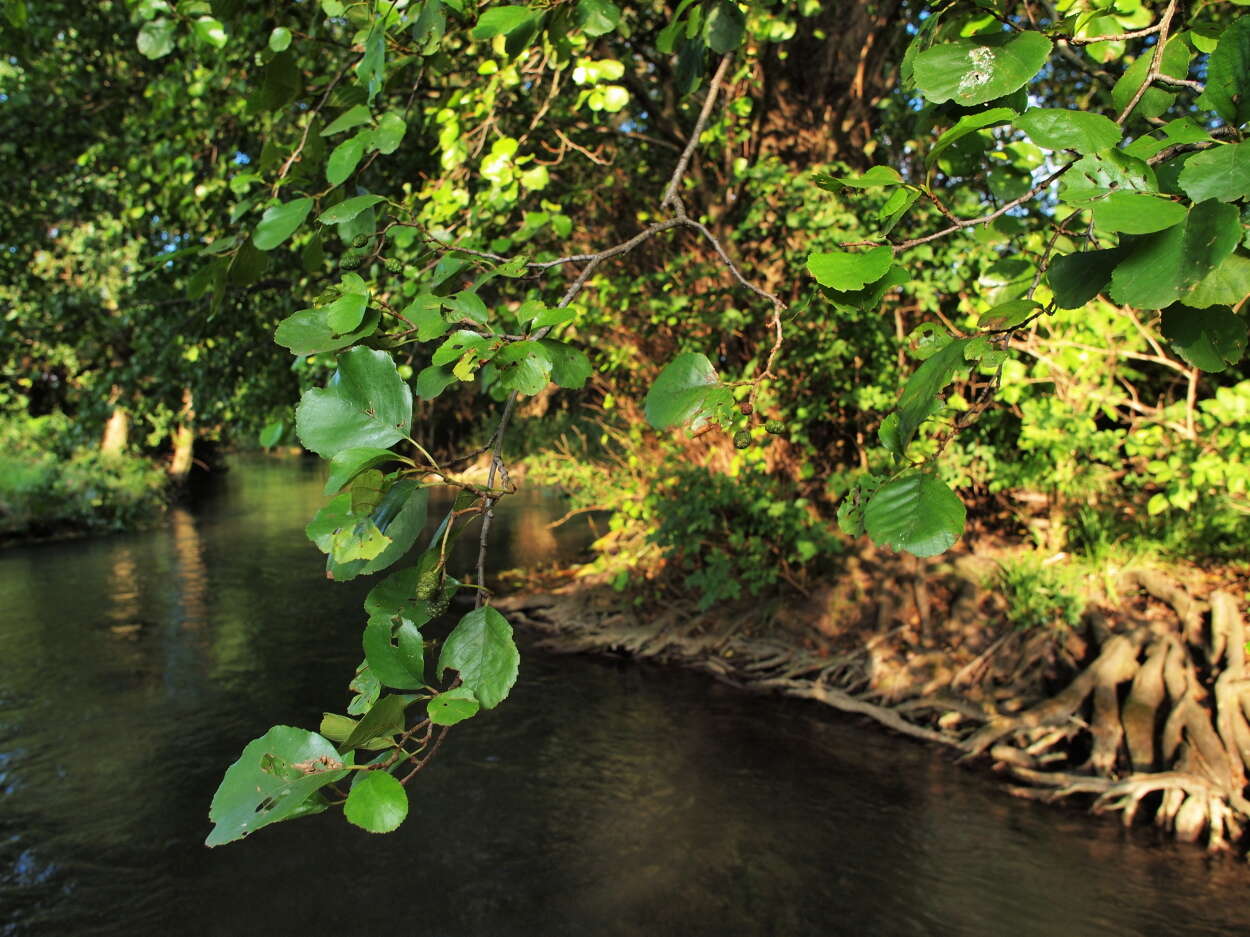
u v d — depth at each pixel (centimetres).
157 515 2028
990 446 759
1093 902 465
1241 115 72
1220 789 545
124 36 775
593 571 1140
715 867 504
